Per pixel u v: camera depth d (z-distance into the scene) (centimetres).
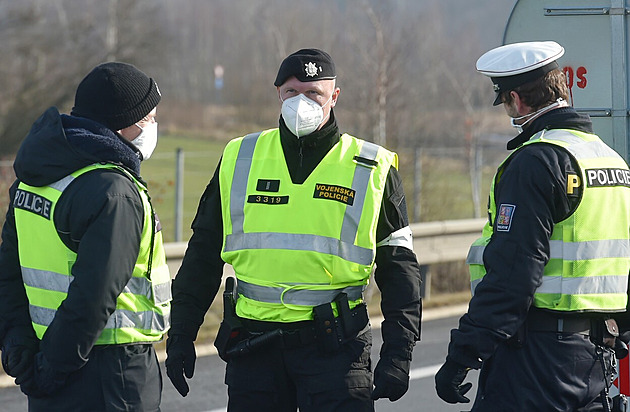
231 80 8606
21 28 5075
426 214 2084
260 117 6078
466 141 3303
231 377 764
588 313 666
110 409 638
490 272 644
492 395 677
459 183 2422
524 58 676
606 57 822
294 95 734
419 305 750
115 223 615
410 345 736
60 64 5166
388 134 2477
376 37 2648
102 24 6209
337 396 730
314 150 748
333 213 738
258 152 766
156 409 669
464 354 646
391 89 2584
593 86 829
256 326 746
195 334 779
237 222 755
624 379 815
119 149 639
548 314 664
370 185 743
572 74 838
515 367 667
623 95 814
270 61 6500
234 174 763
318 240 736
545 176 645
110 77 652
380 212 748
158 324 665
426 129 3394
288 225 740
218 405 1208
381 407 1209
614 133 820
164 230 2489
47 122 641
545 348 663
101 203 615
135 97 658
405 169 2083
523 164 652
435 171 2203
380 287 758
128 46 6019
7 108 4719
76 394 637
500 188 661
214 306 1619
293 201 742
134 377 651
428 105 3903
